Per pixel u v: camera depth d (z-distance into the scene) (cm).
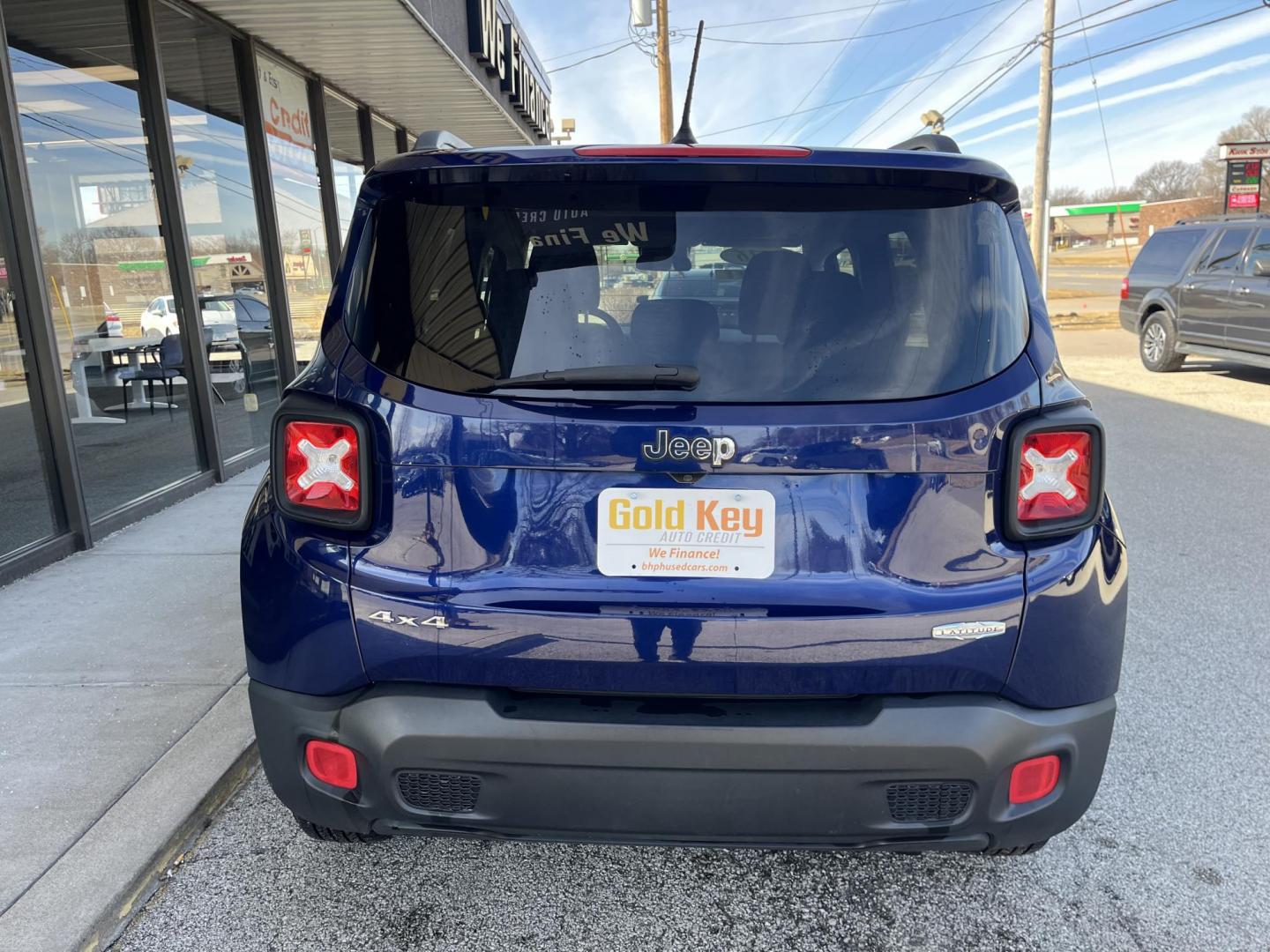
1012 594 185
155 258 631
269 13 704
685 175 192
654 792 186
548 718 186
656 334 189
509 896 246
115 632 396
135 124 612
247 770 302
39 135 520
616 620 185
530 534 186
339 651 192
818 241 193
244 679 351
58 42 538
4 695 338
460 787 192
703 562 184
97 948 224
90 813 266
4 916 225
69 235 539
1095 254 7919
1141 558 518
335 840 244
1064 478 188
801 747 182
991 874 255
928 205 196
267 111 804
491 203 197
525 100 1274
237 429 745
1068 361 1437
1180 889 247
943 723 184
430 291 196
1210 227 1196
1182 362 1260
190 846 266
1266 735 326
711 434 181
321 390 194
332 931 232
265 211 795
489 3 980
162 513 599
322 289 927
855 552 184
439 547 188
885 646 184
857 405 184
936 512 184
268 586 199
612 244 193
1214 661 386
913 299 191
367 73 916
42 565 483
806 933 232
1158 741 322
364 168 1076
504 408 185
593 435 183
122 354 584
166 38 647
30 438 484
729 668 185
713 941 229
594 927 234
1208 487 668
